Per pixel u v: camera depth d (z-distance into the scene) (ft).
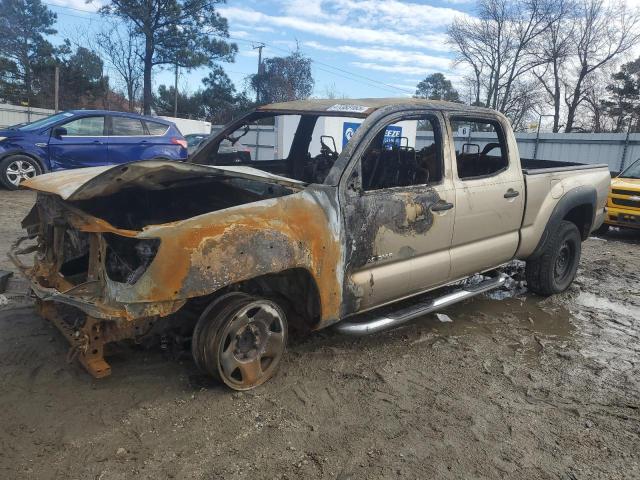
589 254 28.27
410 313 13.98
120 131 37.99
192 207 13.93
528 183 16.74
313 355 13.43
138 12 114.93
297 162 17.46
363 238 12.26
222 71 159.33
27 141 35.27
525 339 15.64
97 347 10.69
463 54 136.05
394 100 14.25
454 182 14.29
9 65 132.87
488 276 17.95
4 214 27.81
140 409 10.50
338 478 8.96
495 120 15.97
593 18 128.77
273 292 12.10
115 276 10.46
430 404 11.51
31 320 14.05
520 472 9.44
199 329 10.91
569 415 11.45
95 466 8.86
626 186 32.50
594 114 137.18
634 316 18.29
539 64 133.08
